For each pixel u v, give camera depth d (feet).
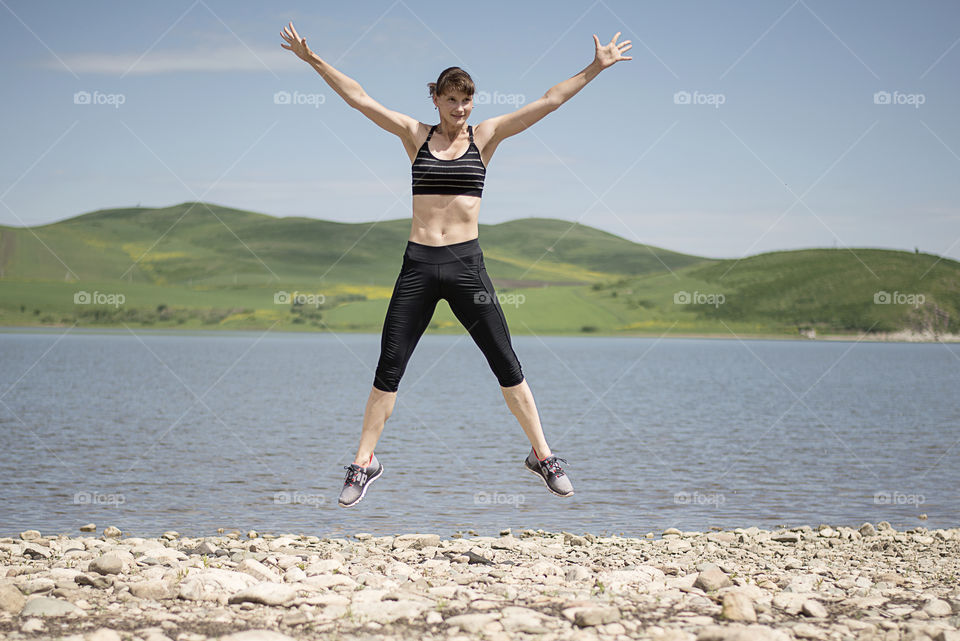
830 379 212.43
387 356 18.25
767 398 141.79
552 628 14.29
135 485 49.08
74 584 17.49
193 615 15.05
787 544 31.81
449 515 41.29
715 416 105.60
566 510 43.06
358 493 18.30
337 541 31.37
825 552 29.17
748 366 279.08
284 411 104.06
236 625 14.44
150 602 16.03
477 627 14.15
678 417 103.65
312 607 15.64
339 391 142.20
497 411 106.22
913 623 14.84
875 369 277.23
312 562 22.24
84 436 74.79
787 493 48.91
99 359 248.11
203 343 419.33
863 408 122.01
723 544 31.71
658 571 20.44
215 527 37.68
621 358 327.88
